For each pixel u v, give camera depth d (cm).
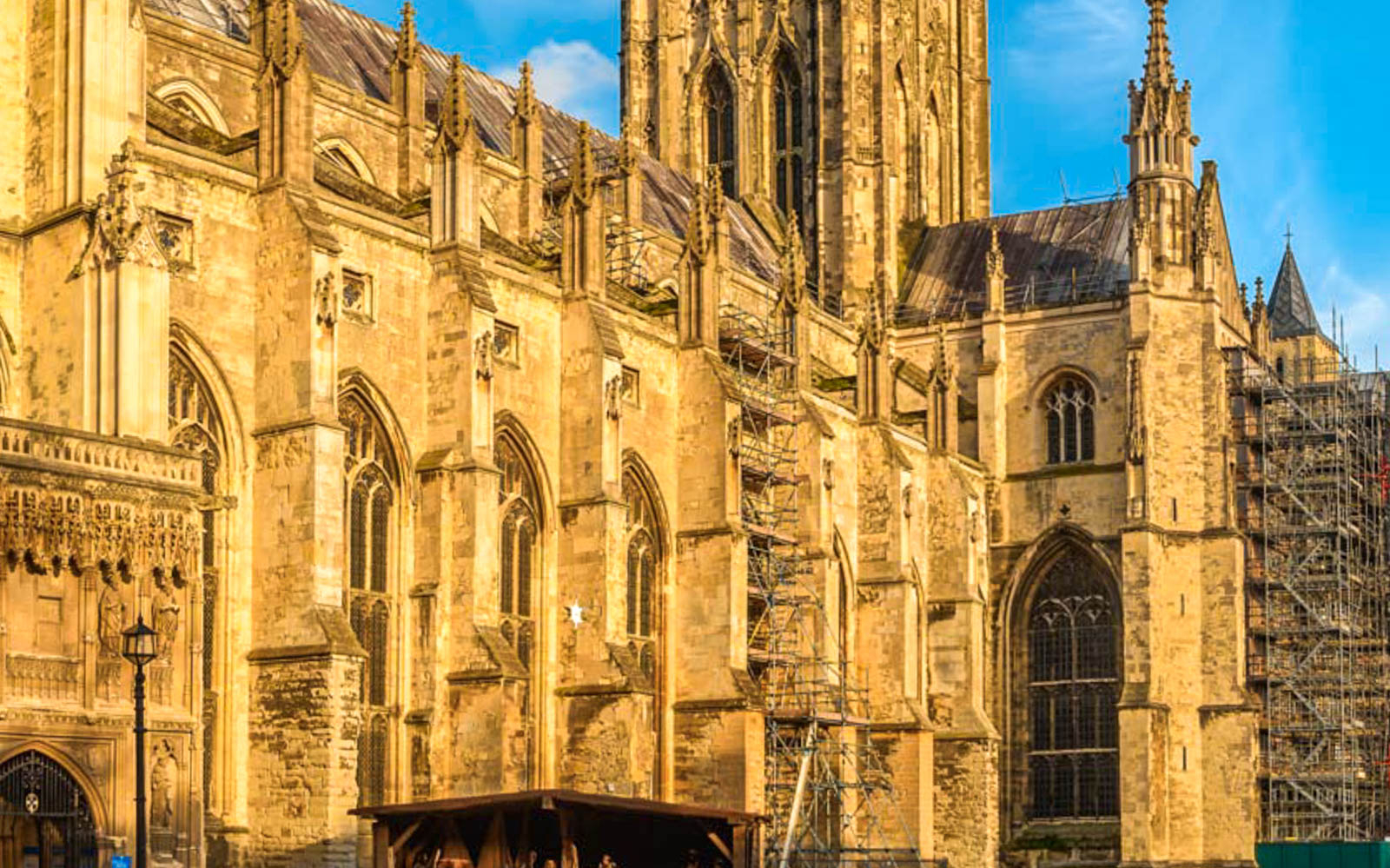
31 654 7575
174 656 8062
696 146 18162
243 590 9681
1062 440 16350
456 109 10988
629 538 12338
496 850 8519
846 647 14412
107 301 8681
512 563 11469
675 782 12350
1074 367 16300
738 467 12625
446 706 10531
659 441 12575
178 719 8025
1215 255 16262
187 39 11681
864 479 14675
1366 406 17462
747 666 12600
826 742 13538
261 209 9925
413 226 10844
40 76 9244
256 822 9500
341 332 10388
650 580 12550
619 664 11388
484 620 10562
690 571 12531
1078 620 16025
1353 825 15888
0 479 7462
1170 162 16212
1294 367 18450
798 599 13438
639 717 11331
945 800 15000
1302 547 16400
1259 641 16350
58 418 8819
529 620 11562
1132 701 15362
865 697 14362
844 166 17538
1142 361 15812
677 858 9525
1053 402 16425
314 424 9581
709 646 12375
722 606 12375
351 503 10444
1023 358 16538
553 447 11725
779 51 18100
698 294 12812
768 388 13625
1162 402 15875
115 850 7700
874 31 17775
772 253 17500
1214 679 15700
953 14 19462
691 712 12338
